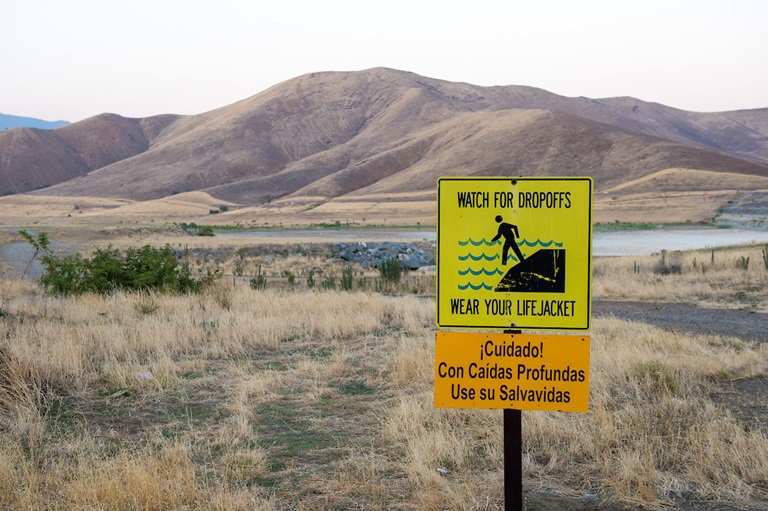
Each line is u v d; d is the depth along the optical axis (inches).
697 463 233.5
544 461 246.5
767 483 224.1
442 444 248.7
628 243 2667.3
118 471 220.2
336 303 650.8
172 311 620.7
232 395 333.4
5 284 892.0
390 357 415.8
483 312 166.4
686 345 467.2
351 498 210.8
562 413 292.7
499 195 164.7
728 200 5064.0
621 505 205.3
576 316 164.2
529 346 166.9
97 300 669.9
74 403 321.1
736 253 1285.7
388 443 263.4
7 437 257.6
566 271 163.9
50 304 656.4
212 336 479.5
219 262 1707.7
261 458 243.9
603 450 251.0
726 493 214.8
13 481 210.5
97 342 443.8
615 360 389.4
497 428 275.1
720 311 733.3
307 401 324.2
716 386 359.3
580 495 214.7
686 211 4886.8
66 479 219.5
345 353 436.8
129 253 827.4
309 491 216.8
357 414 305.3
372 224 5378.9
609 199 6033.5
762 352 456.4
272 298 717.9
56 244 1999.3
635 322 623.8
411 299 772.6
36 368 344.2
